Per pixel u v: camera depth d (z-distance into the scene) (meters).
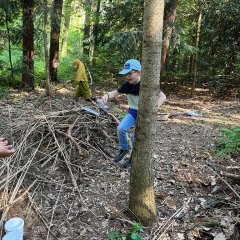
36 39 12.24
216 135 6.73
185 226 3.63
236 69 13.54
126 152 5.03
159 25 3.17
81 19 30.09
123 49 11.50
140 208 3.63
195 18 13.84
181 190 4.40
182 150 5.74
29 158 4.83
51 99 9.02
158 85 3.36
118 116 7.54
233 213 3.83
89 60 15.52
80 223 3.75
